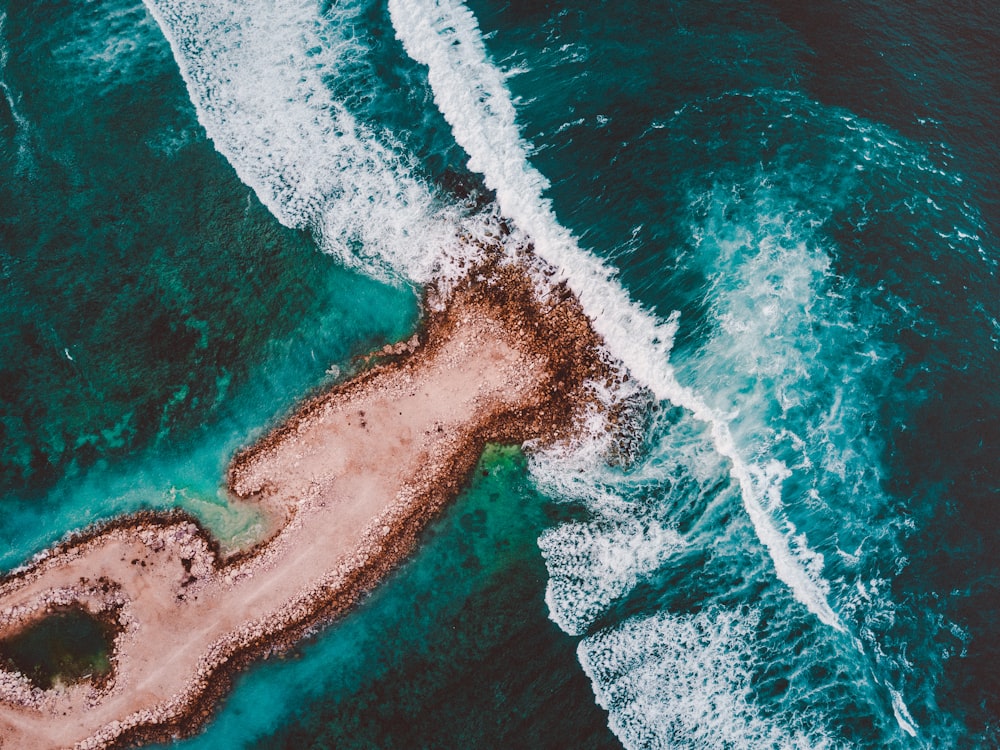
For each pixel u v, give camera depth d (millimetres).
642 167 31000
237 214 30391
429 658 26016
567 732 25156
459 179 30703
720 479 27625
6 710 25328
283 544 26844
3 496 27375
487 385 28234
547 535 27234
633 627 26125
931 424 27641
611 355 28578
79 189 30656
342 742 25312
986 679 24844
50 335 29109
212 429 28078
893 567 26281
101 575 26500
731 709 25328
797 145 31234
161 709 25500
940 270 29516
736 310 29375
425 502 27344
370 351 28688
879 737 24703
